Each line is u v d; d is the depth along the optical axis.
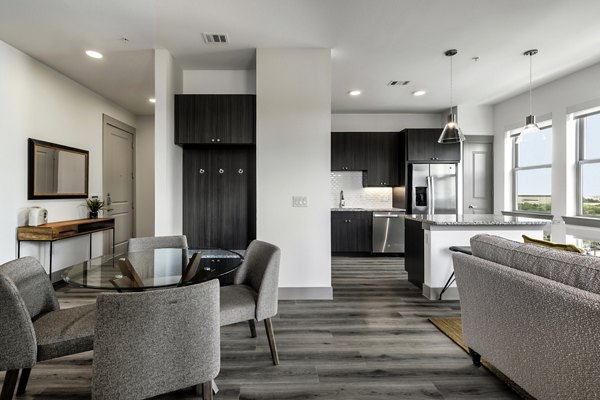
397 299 3.37
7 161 3.18
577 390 1.25
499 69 3.91
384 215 5.65
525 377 1.52
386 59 3.61
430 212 5.44
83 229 3.86
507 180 5.22
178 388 1.27
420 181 5.48
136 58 3.51
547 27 2.91
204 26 2.88
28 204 3.44
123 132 5.44
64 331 1.54
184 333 1.26
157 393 1.23
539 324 1.42
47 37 3.04
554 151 4.31
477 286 1.87
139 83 4.26
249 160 3.91
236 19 2.77
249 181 3.91
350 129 6.03
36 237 3.31
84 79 4.12
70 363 2.07
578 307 1.21
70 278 1.77
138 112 5.70
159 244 2.75
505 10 2.64
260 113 3.35
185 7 2.57
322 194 3.38
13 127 3.24
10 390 1.37
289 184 3.37
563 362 1.30
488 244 1.90
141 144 5.92
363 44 3.25
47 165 3.67
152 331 1.20
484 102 5.30
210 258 2.26
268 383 1.86
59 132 3.91
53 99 3.80
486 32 3.01
